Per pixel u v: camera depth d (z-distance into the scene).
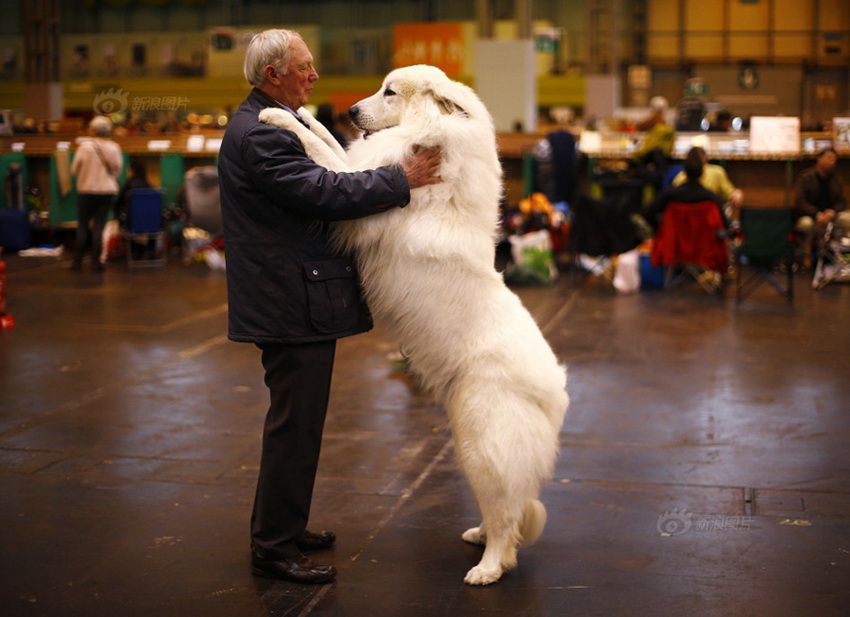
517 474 2.86
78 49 18.50
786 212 8.37
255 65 2.94
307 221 2.90
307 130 2.88
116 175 10.52
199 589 2.98
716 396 5.37
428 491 3.88
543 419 2.92
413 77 2.94
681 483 3.96
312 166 2.79
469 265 2.92
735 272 9.44
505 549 3.00
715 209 8.83
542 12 25.14
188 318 7.84
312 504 3.75
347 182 2.75
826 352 6.47
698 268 9.62
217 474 4.09
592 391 5.51
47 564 3.16
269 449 2.99
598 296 8.92
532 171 11.21
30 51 17.48
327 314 2.91
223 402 5.30
